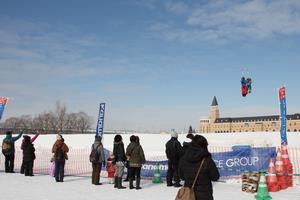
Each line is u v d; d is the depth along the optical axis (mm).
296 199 10680
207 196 5422
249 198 10703
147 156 24406
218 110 169500
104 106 18406
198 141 5547
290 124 139875
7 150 16844
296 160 19547
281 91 15195
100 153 13391
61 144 14211
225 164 15148
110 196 10828
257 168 14875
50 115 123688
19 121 124625
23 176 15672
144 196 10875
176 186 12852
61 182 13961
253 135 34844
